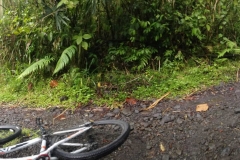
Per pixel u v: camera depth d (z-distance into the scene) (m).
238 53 5.36
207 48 5.42
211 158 3.29
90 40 5.41
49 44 5.47
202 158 3.31
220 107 4.08
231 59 5.43
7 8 6.07
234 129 3.61
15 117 4.55
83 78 5.03
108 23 5.44
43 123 4.29
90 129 3.62
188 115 3.99
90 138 3.66
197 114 3.98
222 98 4.33
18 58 5.91
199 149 3.41
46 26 5.23
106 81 5.01
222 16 5.53
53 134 3.38
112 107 4.43
